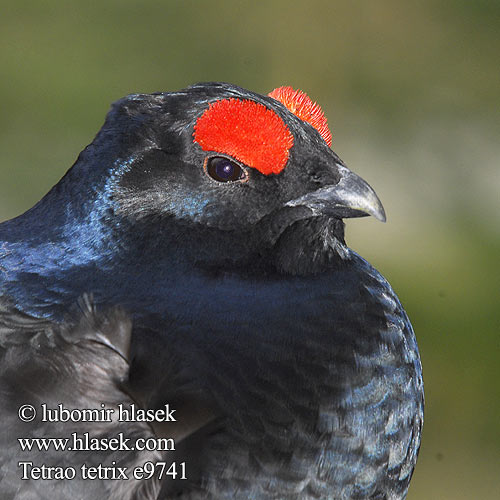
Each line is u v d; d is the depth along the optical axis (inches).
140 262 100.6
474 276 122.0
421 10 133.4
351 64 131.2
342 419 100.3
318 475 100.1
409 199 127.3
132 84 134.3
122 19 139.3
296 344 100.3
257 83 131.6
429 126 130.6
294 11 132.8
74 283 100.5
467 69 132.5
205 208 100.7
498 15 134.6
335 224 101.3
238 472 99.7
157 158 100.7
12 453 99.4
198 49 135.8
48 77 134.1
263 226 100.8
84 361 99.7
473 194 128.0
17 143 132.3
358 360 100.6
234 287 100.7
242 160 100.7
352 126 130.3
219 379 100.0
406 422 101.0
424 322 119.4
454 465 116.7
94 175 100.8
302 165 101.0
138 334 100.1
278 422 100.0
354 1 132.3
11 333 100.0
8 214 130.6
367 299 101.0
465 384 118.2
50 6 139.3
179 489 99.5
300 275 101.0
